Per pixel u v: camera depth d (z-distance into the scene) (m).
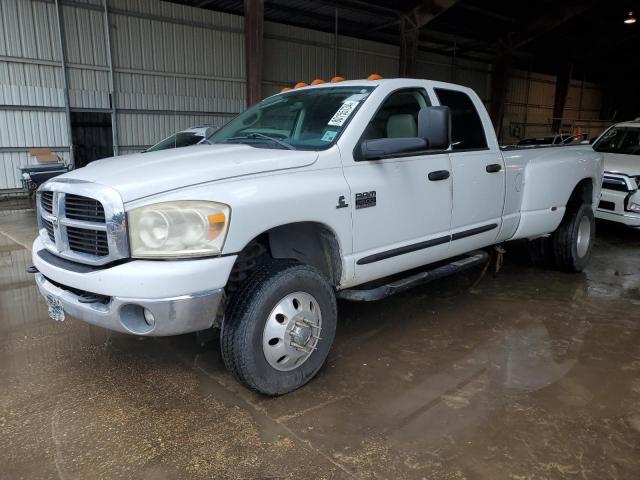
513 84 29.83
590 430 2.72
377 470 2.40
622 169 7.21
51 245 3.05
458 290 5.10
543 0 22.25
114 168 2.95
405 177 3.60
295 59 19.47
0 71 13.34
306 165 3.07
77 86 14.63
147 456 2.51
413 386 3.19
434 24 23.03
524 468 2.42
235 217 2.65
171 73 16.41
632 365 3.48
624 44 31.41
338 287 3.37
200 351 3.68
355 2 18.58
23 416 2.85
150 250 2.55
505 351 3.70
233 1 17.17
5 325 4.19
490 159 4.37
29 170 11.87
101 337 3.93
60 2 13.95
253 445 2.59
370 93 3.58
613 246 7.25
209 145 3.60
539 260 5.80
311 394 3.09
